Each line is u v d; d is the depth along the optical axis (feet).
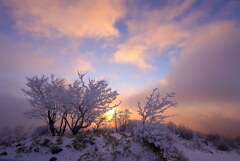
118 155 27.20
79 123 53.78
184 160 34.14
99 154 28.60
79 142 38.24
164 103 38.40
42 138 39.06
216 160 62.90
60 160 29.17
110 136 47.91
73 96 51.24
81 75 53.01
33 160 29.35
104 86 54.39
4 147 37.60
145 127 31.65
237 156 82.84
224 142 179.93
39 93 57.16
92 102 51.70
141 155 27.45
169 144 28.73
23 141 38.99
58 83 62.03
